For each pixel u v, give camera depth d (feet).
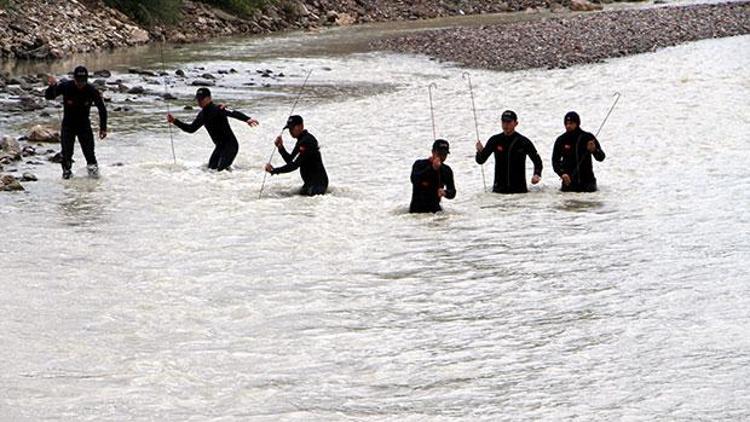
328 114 207.51
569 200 132.77
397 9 436.76
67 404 68.59
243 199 131.54
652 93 226.58
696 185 140.15
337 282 97.60
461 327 84.79
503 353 78.59
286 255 106.63
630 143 172.96
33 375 73.56
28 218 120.06
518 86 245.45
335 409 68.23
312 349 79.61
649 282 96.73
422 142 178.50
